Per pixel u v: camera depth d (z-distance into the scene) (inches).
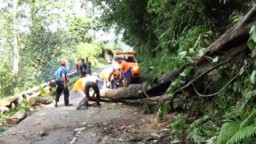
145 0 673.6
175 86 295.1
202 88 306.3
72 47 1191.6
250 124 188.9
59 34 1139.3
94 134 298.8
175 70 315.6
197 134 249.1
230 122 203.6
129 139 277.3
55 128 330.6
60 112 407.5
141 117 353.1
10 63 1059.3
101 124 333.1
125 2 693.9
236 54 258.5
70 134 304.5
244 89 246.4
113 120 347.6
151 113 366.9
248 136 173.0
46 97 516.7
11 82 853.8
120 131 304.2
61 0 1105.4
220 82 294.0
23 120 378.0
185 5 397.1
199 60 277.4
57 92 450.6
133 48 860.6
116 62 548.4
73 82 757.9
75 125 336.8
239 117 221.1
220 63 268.1
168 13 470.3
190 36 368.5
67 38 1175.0
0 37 1045.2
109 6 773.9
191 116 312.7
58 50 1132.5
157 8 506.6
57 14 1102.4
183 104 327.3
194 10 387.9
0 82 825.5
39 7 1064.2
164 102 320.5
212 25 368.2
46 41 1107.9
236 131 185.8
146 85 349.1
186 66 289.9
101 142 275.6
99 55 1359.5
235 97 268.2
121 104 427.5
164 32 513.0
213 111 283.9
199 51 275.1
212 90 301.6
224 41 255.0
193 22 404.8
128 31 772.0
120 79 517.0
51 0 1077.8
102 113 383.9
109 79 517.7
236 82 266.1
